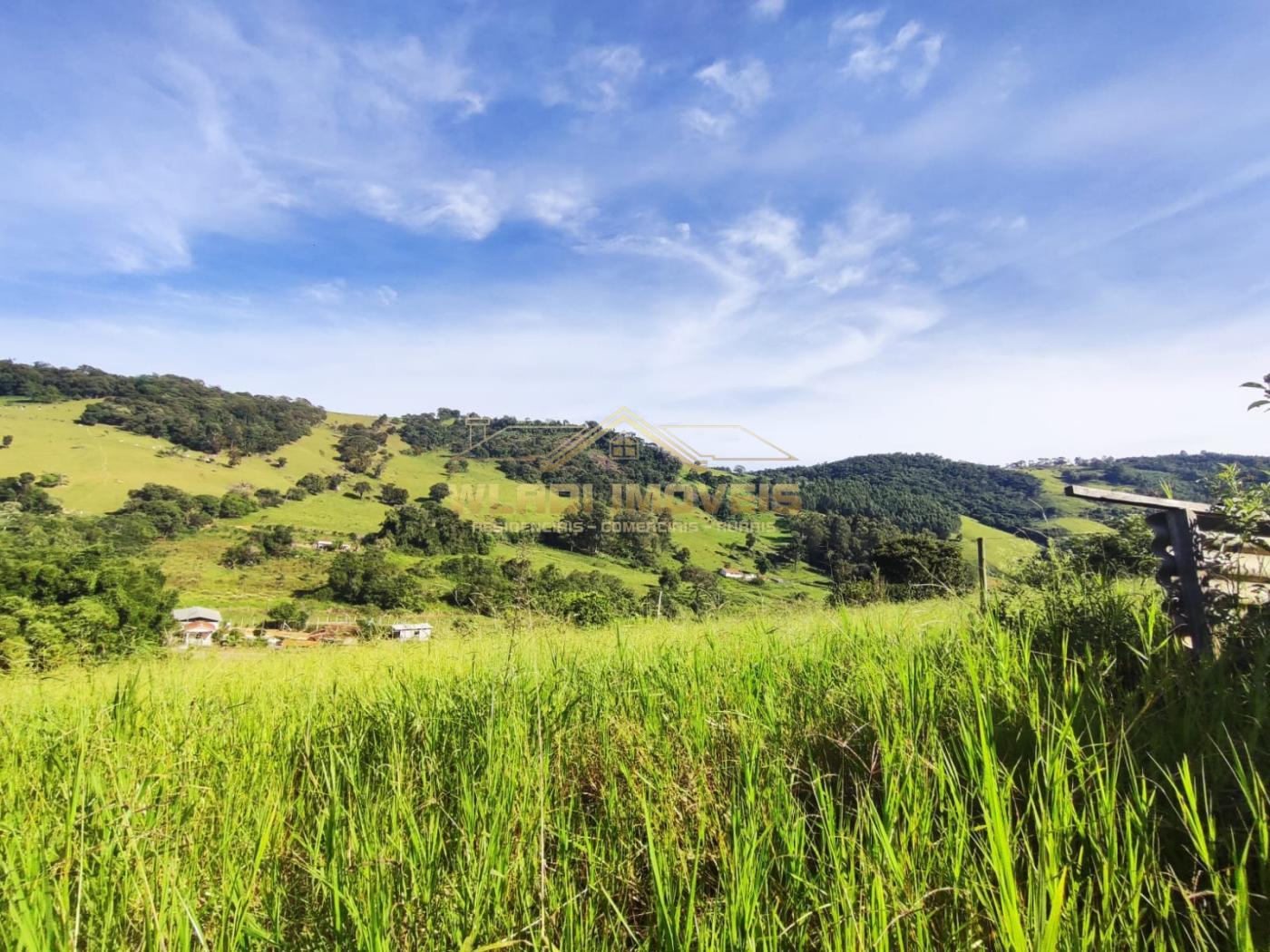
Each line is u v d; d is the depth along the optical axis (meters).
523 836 2.16
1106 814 1.94
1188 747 2.49
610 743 3.03
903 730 2.61
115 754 2.94
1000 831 1.79
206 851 2.24
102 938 1.81
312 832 2.42
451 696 3.94
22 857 2.11
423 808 2.43
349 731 3.42
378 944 1.68
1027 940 1.55
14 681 6.38
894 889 1.75
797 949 1.70
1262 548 3.58
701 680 3.89
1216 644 3.53
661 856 2.00
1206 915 1.72
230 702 4.31
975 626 4.23
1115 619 3.98
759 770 2.49
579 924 1.82
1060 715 2.71
